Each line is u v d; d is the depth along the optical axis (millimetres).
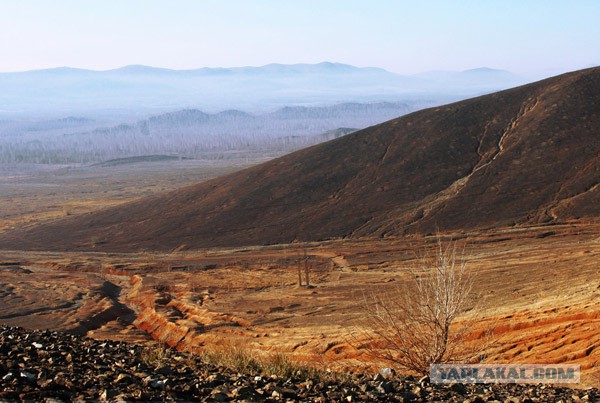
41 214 148625
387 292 41938
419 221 95312
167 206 123625
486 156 110188
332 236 98062
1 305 59312
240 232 106062
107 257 98000
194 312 49688
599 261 42938
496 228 87188
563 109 113438
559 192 92750
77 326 49094
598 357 17484
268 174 124750
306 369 11164
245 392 8266
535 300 31359
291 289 59656
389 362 15773
